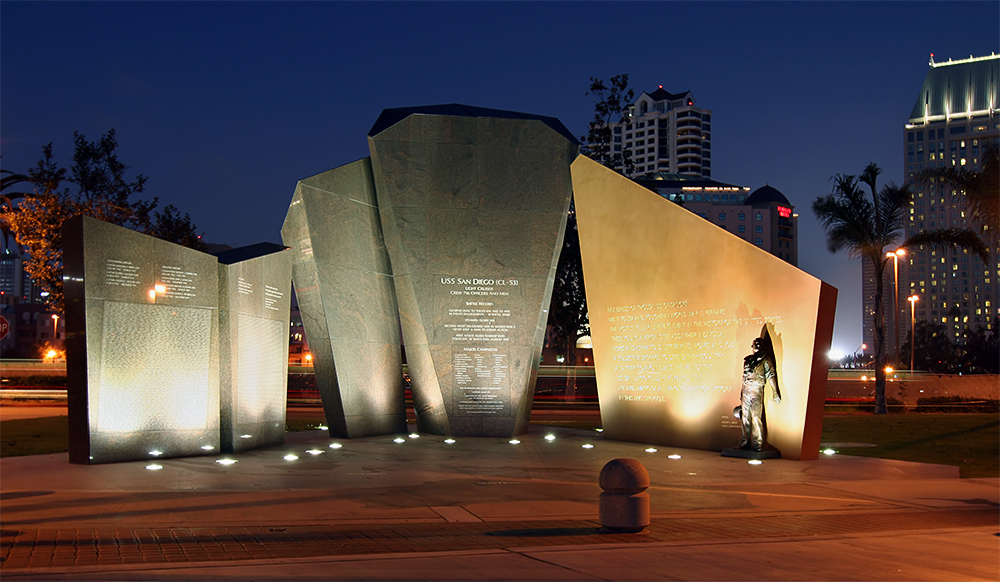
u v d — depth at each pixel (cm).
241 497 1168
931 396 5412
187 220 3897
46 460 1584
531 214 2288
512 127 2292
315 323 2123
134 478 1345
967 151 18612
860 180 3544
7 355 11644
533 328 2262
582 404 4469
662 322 2056
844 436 2469
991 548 910
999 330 10156
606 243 2208
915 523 1088
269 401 1939
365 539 915
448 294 2219
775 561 829
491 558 821
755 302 1847
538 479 1415
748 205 15738
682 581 740
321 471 1477
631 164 4869
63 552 825
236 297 1797
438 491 1263
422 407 2275
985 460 1850
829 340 1753
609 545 891
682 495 1279
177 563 772
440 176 2238
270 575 732
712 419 1923
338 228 2144
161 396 1644
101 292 1542
